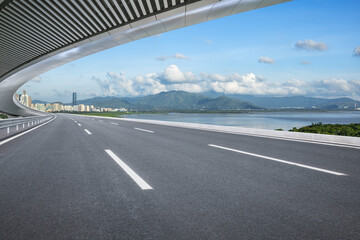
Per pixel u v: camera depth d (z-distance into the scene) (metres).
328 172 4.46
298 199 3.09
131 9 13.95
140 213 2.69
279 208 2.80
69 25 14.93
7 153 6.70
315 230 2.27
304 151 6.84
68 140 9.62
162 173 4.45
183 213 2.68
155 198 3.16
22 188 3.62
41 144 8.50
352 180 3.95
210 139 9.88
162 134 12.09
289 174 4.32
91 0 11.70
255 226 2.36
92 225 2.41
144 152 6.76
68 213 2.70
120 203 2.99
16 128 15.46
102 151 6.96
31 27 14.51
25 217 2.61
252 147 7.63
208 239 2.12
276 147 7.62
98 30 16.36
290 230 2.27
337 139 8.69
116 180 4.02
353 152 6.66
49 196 3.26
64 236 2.19
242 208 2.80
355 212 2.69
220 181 3.91
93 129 15.45
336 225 2.38
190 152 6.73
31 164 5.29
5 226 2.39
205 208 2.81
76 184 3.81
